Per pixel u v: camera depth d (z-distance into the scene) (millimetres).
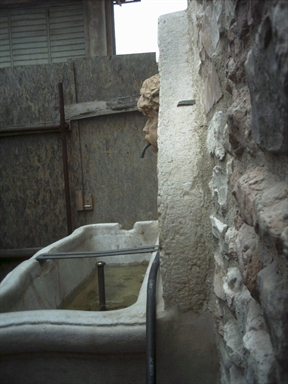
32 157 3420
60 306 1674
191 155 1038
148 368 878
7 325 958
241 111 633
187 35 1376
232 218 790
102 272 1588
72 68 3307
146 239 2398
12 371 992
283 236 428
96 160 3391
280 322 472
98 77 3307
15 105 3361
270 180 537
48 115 3354
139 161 3365
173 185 1012
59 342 946
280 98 438
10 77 3342
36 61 4727
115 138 3363
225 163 833
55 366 984
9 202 3463
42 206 3451
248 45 592
